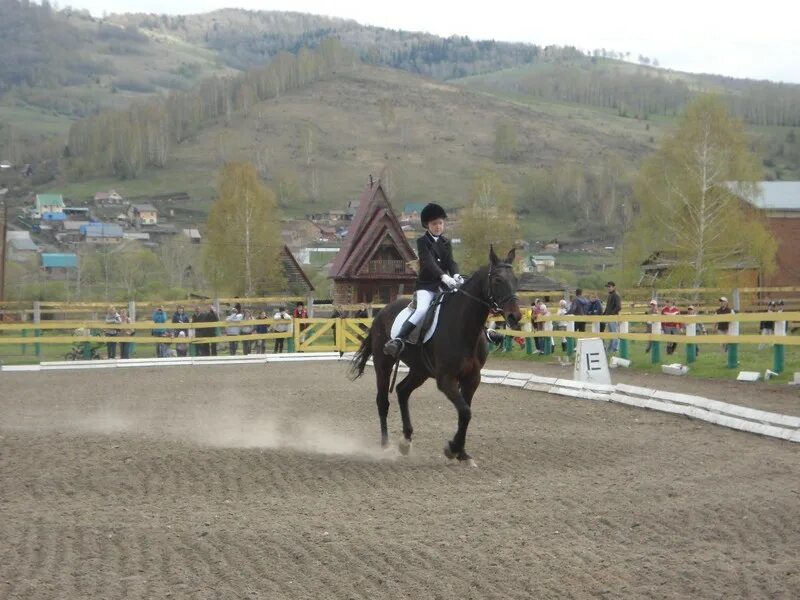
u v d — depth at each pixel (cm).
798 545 703
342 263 5672
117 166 18712
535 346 2780
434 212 1152
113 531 773
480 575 649
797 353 2161
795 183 5884
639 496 865
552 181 15962
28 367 2659
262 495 923
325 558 691
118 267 7875
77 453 1174
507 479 973
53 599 612
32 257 10731
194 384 2139
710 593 605
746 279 5116
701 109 5122
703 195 4853
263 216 7000
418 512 830
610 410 1500
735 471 973
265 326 3256
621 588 617
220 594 618
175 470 1053
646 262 5462
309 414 1548
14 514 848
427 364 1127
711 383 1761
